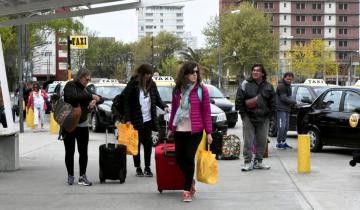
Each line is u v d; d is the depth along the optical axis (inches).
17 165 458.6
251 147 450.9
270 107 448.8
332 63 4675.2
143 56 4389.8
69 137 381.4
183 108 324.8
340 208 305.1
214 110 691.4
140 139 417.7
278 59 3860.7
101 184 387.9
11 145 452.1
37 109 916.0
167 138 342.6
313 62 4549.7
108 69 4411.9
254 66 439.5
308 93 734.5
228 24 3649.1
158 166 344.5
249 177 416.8
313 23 5890.8
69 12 542.6
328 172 440.5
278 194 347.6
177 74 328.8
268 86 445.1
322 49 4645.7
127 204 319.0
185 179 328.2
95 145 660.1
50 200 331.9
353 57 5226.4
